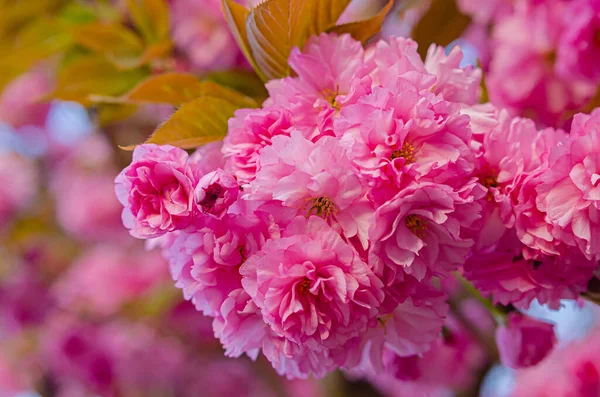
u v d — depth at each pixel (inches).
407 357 17.6
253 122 15.1
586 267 15.8
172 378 38.2
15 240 41.7
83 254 40.8
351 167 14.5
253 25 16.3
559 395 24.7
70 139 42.2
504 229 15.5
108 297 35.7
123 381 37.3
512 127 15.8
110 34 22.6
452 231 14.7
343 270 14.6
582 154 15.0
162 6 22.4
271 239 14.7
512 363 17.8
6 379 39.9
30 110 37.0
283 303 14.6
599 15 20.0
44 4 26.2
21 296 38.9
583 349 25.5
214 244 14.8
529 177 15.4
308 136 15.1
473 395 29.3
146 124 28.0
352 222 14.7
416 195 14.5
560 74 20.9
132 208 14.6
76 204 38.8
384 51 15.6
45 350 38.4
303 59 15.6
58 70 25.6
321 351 15.3
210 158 15.5
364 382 32.2
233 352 15.7
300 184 14.5
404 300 15.0
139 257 37.4
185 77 17.5
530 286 15.8
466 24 21.8
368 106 14.6
